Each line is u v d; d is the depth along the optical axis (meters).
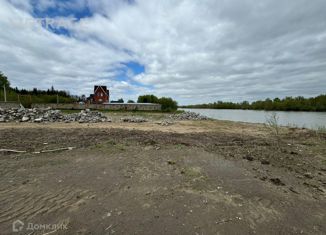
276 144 7.41
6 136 7.44
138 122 15.84
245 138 9.02
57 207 2.59
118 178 3.63
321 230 2.23
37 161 4.54
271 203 2.84
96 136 7.93
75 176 3.68
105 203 2.71
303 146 7.02
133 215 2.43
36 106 27.64
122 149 5.88
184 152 5.81
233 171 4.23
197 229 2.17
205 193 3.11
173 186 3.35
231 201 2.87
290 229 2.23
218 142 7.81
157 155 5.36
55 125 11.67
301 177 3.96
